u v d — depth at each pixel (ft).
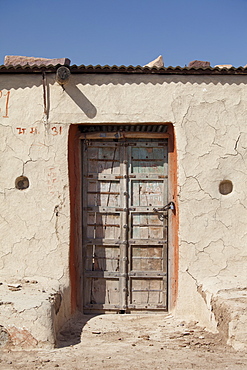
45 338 19.12
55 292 22.02
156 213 25.59
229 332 19.30
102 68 24.06
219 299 21.01
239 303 20.22
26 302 19.95
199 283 23.86
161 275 25.52
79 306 25.35
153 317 24.76
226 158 24.35
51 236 24.11
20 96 24.39
